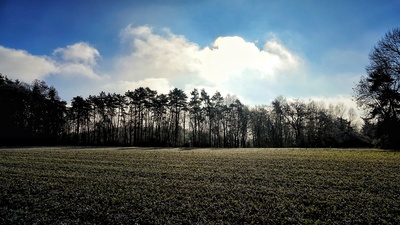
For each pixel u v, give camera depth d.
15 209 11.90
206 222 10.07
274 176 19.55
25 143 75.50
